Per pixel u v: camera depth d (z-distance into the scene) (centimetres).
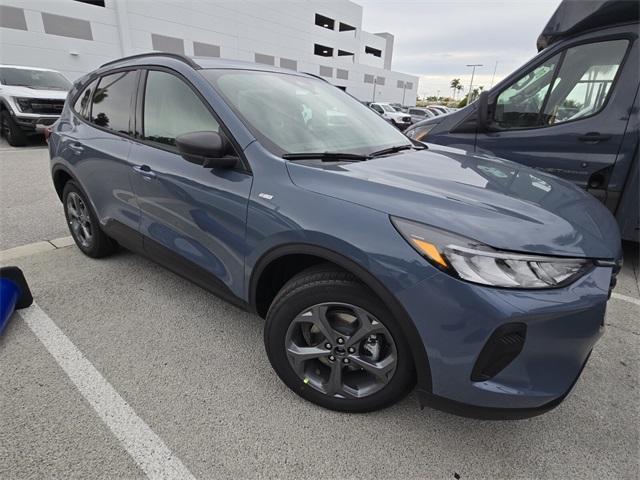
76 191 323
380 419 184
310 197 169
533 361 143
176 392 197
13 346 227
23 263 332
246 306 208
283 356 188
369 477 158
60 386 198
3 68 969
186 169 218
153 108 249
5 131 986
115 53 2125
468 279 137
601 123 327
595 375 221
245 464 161
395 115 2131
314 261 191
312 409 189
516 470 163
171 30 2361
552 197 182
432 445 172
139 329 247
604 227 169
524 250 140
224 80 227
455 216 149
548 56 353
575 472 163
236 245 196
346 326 174
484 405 148
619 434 181
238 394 197
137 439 170
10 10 1736
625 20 316
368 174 179
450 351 145
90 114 309
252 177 189
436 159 228
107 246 332
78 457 161
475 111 394
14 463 157
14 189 565
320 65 3722
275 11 3050
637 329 265
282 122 217
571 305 139
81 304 272
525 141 367
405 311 148
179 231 229
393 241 148
